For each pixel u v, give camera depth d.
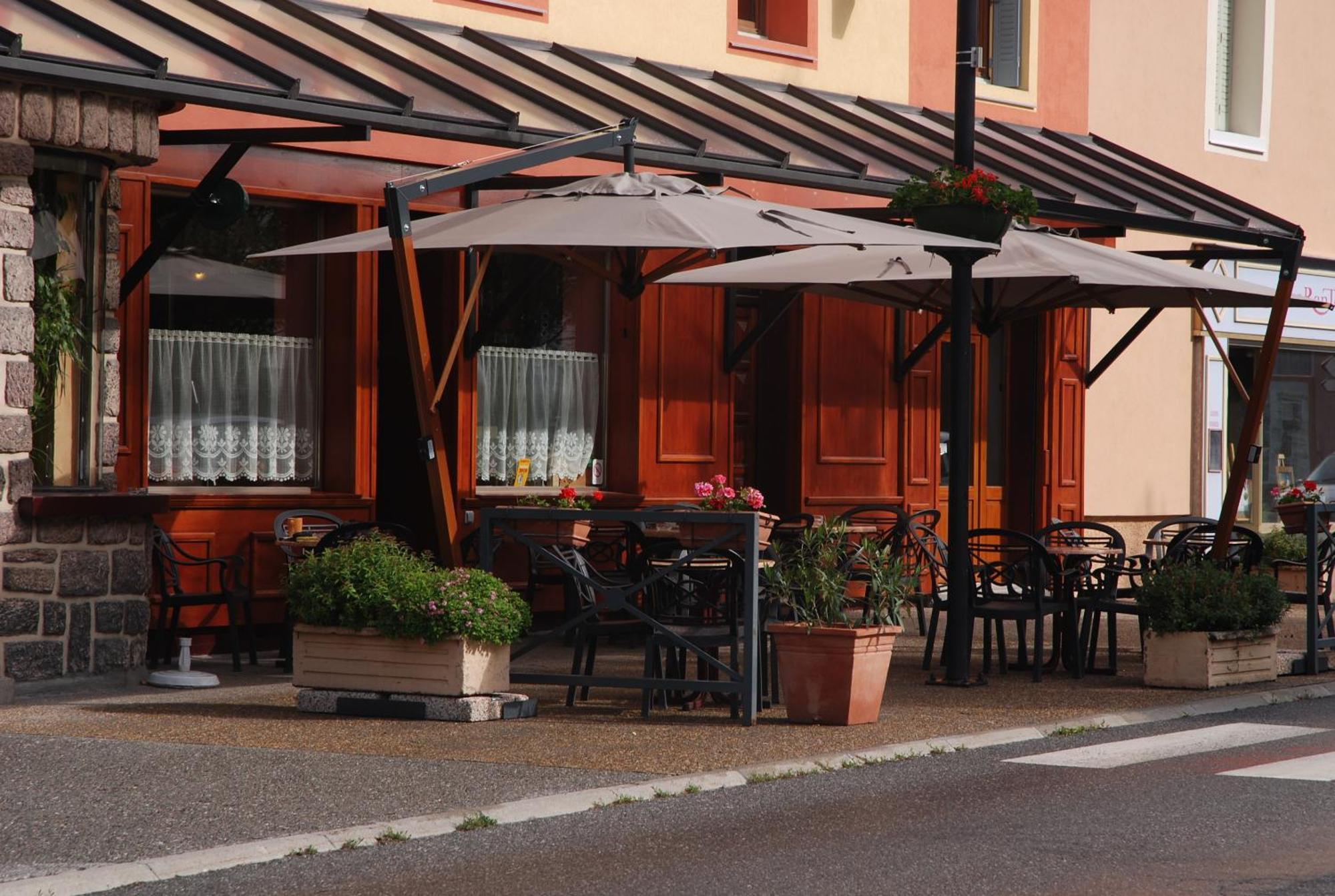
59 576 10.66
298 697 10.05
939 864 6.67
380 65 12.51
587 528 10.82
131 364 12.48
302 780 7.96
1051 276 12.41
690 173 15.19
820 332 16.84
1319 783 8.29
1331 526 16.84
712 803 7.78
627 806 7.70
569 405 15.21
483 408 14.66
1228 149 21.47
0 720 9.61
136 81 10.38
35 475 10.87
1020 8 19.19
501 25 14.84
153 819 7.15
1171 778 8.44
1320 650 12.84
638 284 13.31
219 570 12.87
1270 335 13.83
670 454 15.54
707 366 15.80
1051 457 19.11
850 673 9.80
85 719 9.67
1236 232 15.25
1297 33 22.27
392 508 14.62
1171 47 20.81
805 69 17.16
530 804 7.52
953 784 8.27
